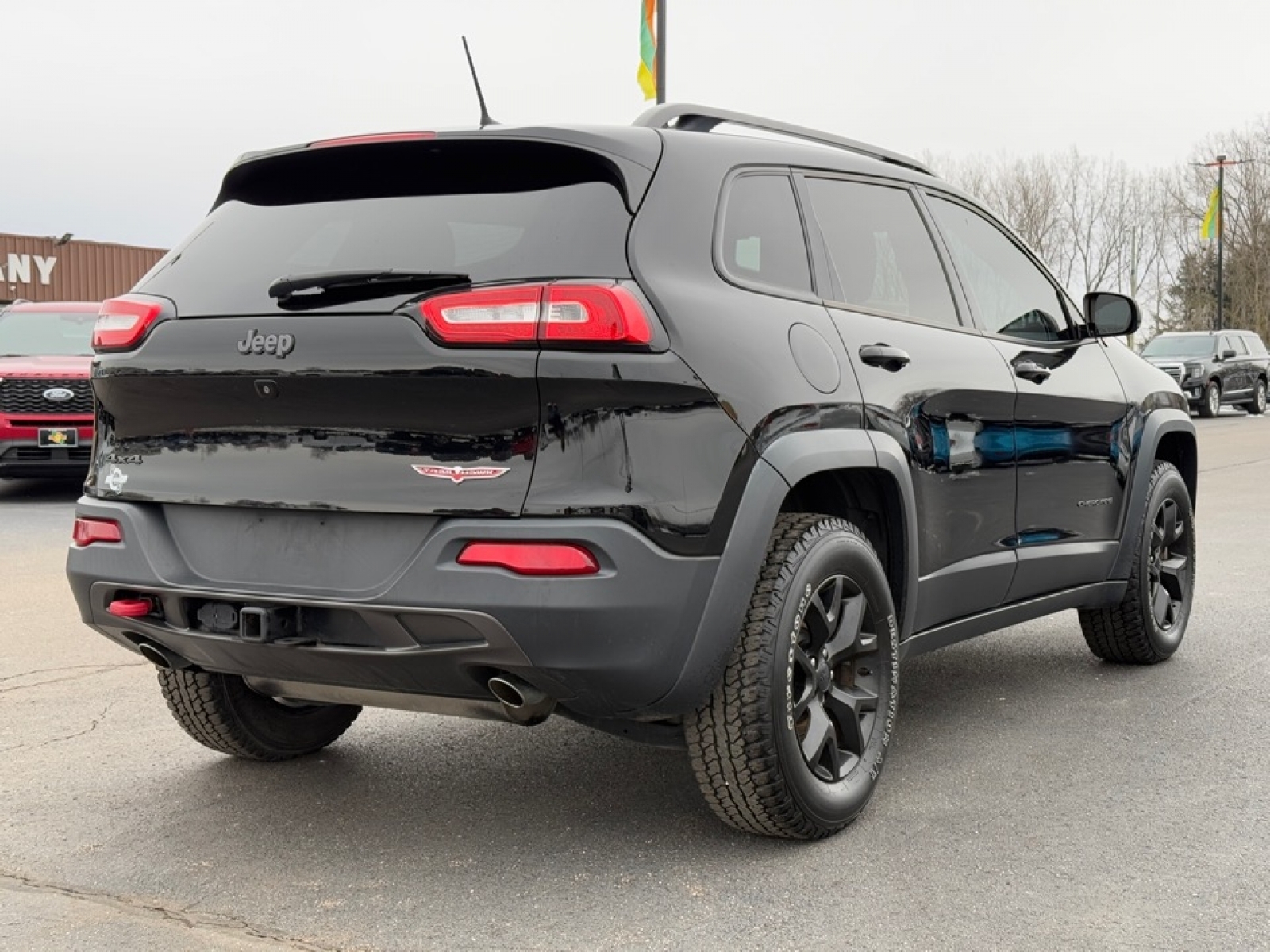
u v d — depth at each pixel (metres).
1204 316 68.69
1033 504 4.34
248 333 3.01
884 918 2.85
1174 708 4.60
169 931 2.81
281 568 3.00
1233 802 3.59
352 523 2.93
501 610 2.77
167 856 3.26
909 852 3.24
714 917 2.87
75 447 11.17
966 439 3.94
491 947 2.72
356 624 2.94
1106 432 4.78
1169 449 5.56
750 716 3.09
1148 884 3.02
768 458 3.07
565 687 2.87
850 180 3.88
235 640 3.03
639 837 3.38
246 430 3.04
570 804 3.64
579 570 2.77
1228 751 4.07
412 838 3.39
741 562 3.00
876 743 3.50
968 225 4.46
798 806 3.20
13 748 4.20
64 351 12.15
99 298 35.50
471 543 2.80
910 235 4.07
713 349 2.99
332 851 3.29
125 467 3.25
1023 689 4.89
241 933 2.80
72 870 3.17
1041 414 4.36
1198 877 3.06
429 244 3.04
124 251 36.00
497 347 2.79
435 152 3.17
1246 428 23.11
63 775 3.92
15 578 7.57
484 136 3.09
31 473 11.38
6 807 3.63
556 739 4.30
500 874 3.13
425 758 4.09
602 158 3.05
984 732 4.32
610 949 2.71
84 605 3.31
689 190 3.19
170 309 3.19
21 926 2.84
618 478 2.80
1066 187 71.38
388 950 2.71
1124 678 5.05
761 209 3.45
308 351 2.91
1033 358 4.42
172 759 4.09
